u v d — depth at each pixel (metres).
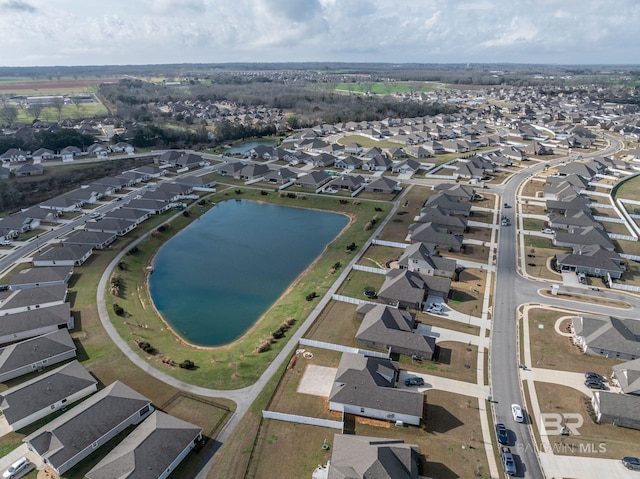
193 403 57.53
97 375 62.88
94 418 51.88
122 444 49.00
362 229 115.56
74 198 132.88
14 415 53.41
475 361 65.25
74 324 74.94
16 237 110.19
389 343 67.06
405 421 54.22
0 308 75.81
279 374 62.81
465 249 102.19
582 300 81.44
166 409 56.47
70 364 62.16
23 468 47.84
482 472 47.66
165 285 92.06
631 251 101.88
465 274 90.75
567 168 160.50
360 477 42.94
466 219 120.25
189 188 147.75
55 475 47.16
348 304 80.69
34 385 56.84
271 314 80.38
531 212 125.69
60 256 95.19
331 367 64.25
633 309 78.50
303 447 50.72
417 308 78.25
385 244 104.94
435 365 64.44
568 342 69.44
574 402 57.44
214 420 54.66
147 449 47.06
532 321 74.94
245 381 61.53
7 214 126.88
